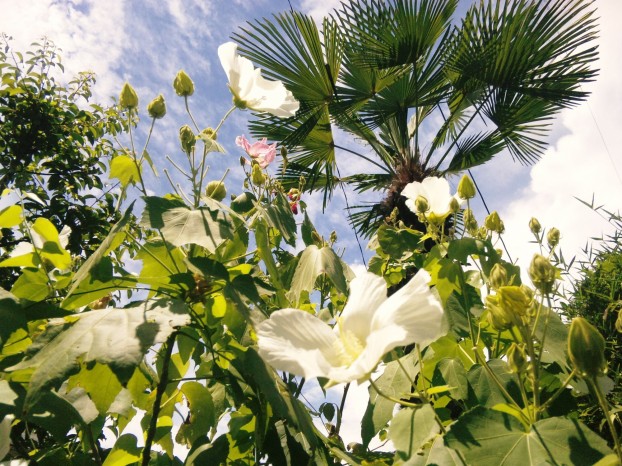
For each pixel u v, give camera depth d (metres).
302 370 0.75
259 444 1.25
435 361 1.34
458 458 0.93
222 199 1.52
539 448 0.81
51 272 1.40
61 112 4.29
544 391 1.17
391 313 0.78
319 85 5.37
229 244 1.44
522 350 0.93
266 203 1.61
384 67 5.25
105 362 0.90
